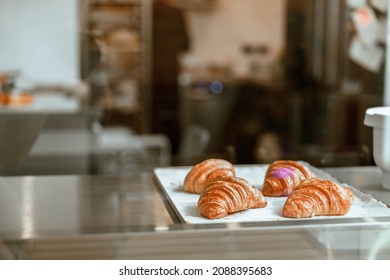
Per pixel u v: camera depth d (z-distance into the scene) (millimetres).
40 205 760
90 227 656
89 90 2459
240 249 651
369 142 1019
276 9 3660
